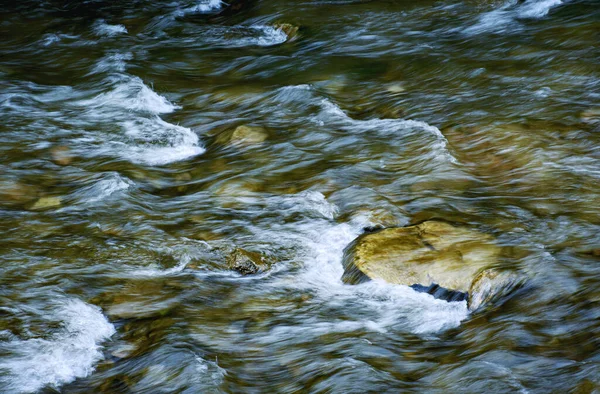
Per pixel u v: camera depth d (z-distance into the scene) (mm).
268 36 16000
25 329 6895
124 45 15633
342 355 6461
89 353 6648
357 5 17031
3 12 17984
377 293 7426
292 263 8031
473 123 11188
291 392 6023
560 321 6691
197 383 6125
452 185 9562
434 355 6430
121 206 9273
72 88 13227
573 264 7520
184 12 17859
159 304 7340
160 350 6578
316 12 16734
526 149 10242
